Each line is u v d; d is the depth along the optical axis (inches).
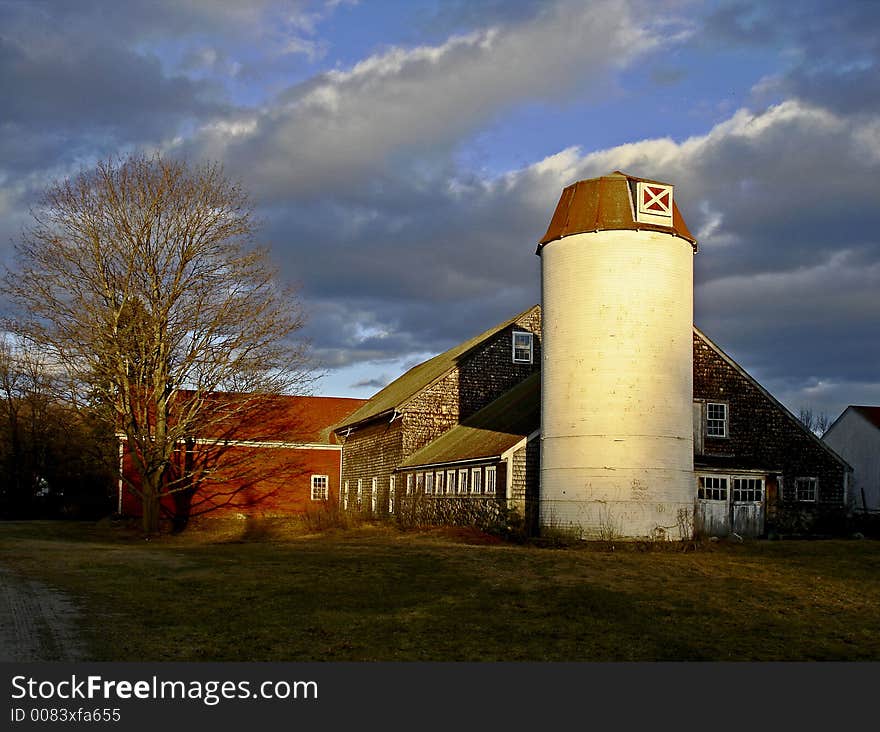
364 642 493.7
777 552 947.3
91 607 584.4
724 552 946.7
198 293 1419.8
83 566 815.1
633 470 995.9
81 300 1354.6
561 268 1059.9
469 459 1275.8
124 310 1382.9
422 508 1350.9
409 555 877.8
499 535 1091.3
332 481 1957.4
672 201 1054.4
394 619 557.3
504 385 1673.2
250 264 1455.5
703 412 1331.2
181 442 1542.8
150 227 1390.3
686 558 879.1
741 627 553.3
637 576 742.5
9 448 2327.8
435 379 1628.9
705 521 1229.7
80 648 462.9
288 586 679.1
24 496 2319.1
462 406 1638.8
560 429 1048.2
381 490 1688.0
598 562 824.3
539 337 1706.4
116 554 938.1
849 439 2081.7
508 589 668.1
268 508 1845.5
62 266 1352.1
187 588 669.9
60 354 1348.4
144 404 1449.3
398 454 1612.9
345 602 612.1
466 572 754.2
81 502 2319.1
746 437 1349.7
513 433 1270.9
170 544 1193.4
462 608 594.6
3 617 541.0
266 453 1674.5
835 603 639.8
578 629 537.3
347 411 2175.2
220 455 1600.6
